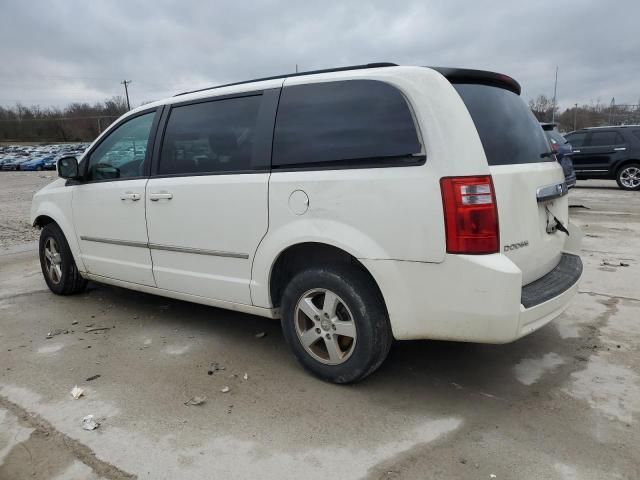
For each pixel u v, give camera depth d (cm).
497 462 258
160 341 421
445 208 277
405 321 300
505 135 315
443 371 357
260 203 346
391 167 294
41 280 621
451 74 300
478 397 321
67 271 527
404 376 350
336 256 334
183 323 461
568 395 321
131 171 445
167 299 533
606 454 263
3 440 287
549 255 346
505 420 295
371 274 306
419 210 283
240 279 370
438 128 280
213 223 375
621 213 1051
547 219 343
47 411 315
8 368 376
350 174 306
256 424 296
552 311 310
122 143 453
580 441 274
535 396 321
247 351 397
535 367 360
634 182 1479
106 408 317
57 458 270
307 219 324
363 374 324
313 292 336
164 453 272
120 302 525
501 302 273
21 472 260
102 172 472
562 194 359
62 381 354
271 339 420
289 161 336
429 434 283
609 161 1498
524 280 315
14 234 966
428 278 288
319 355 346
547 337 410
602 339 404
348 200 306
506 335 279
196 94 401
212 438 284
